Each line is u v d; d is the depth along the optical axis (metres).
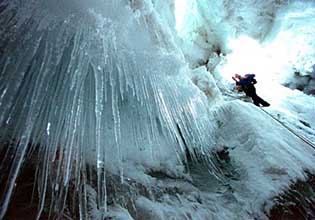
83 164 3.13
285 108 6.23
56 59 3.01
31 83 3.09
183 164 4.02
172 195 3.26
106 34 3.22
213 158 4.29
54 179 2.77
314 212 3.32
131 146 3.80
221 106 5.20
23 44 2.94
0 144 2.85
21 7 2.90
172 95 4.23
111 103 3.79
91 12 3.06
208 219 2.99
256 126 4.48
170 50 4.31
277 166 3.69
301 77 7.82
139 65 3.67
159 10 5.55
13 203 2.40
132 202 2.90
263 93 7.00
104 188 2.95
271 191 3.34
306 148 4.45
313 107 6.41
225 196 3.43
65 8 2.93
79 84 3.12
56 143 2.96
